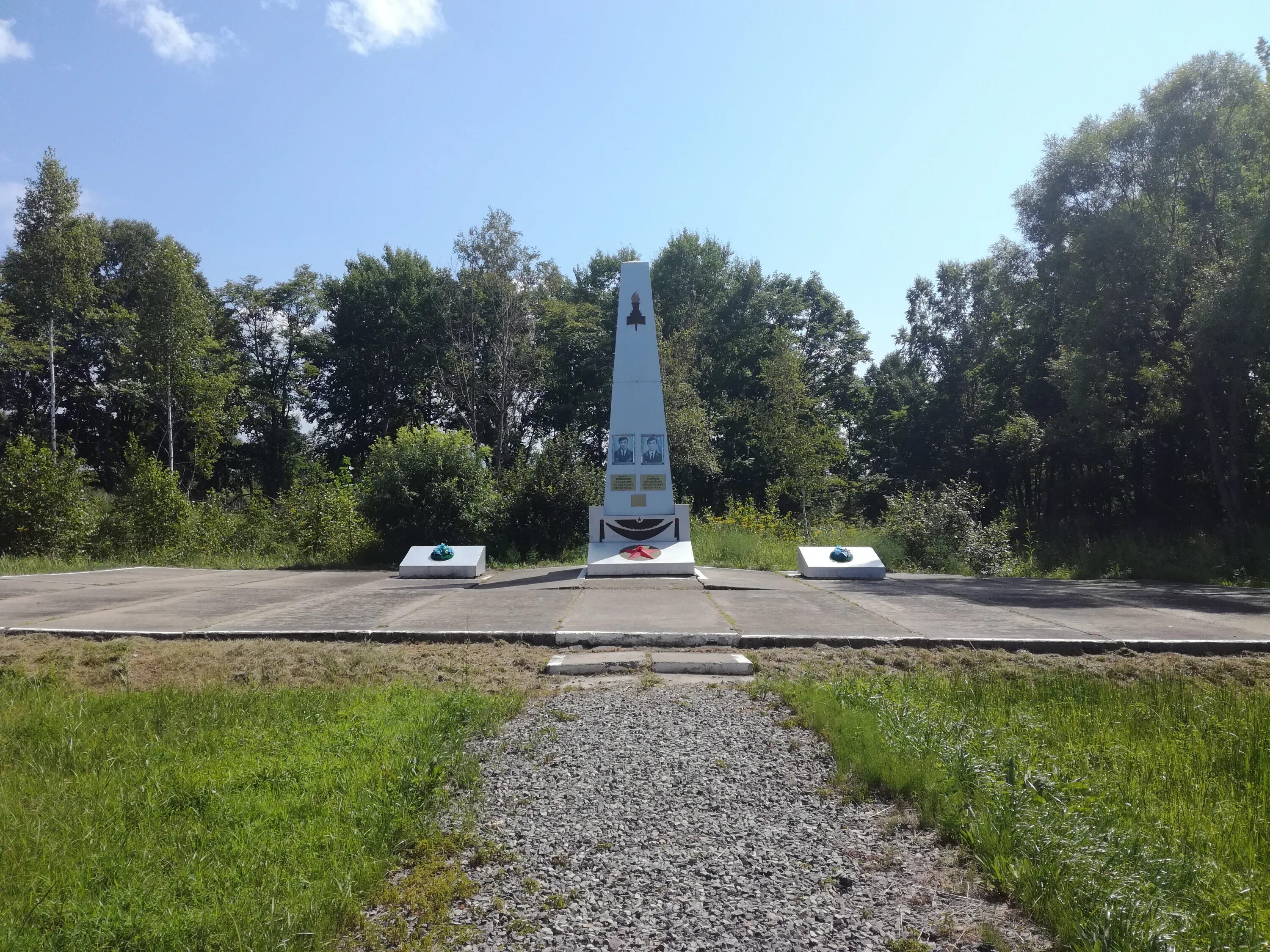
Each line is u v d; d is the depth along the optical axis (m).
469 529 20.69
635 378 16.70
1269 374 22.94
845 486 41.81
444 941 3.22
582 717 6.24
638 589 13.17
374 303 44.56
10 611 10.91
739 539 19.98
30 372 36.78
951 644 8.99
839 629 9.55
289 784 4.73
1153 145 23.36
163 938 3.14
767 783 4.84
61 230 31.61
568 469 22.05
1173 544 23.23
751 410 41.41
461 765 5.02
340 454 47.31
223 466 45.19
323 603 11.69
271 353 46.22
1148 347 24.06
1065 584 15.69
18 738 5.78
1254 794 4.81
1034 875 3.52
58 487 20.12
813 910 3.41
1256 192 21.91
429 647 8.91
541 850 3.97
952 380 45.78
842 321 51.09
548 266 39.84
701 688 7.34
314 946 3.14
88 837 4.08
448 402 43.38
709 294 44.22
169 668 8.11
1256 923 3.21
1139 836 3.92
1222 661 8.45
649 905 3.45
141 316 33.62
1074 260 24.14
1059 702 6.74
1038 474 39.81
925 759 4.82
